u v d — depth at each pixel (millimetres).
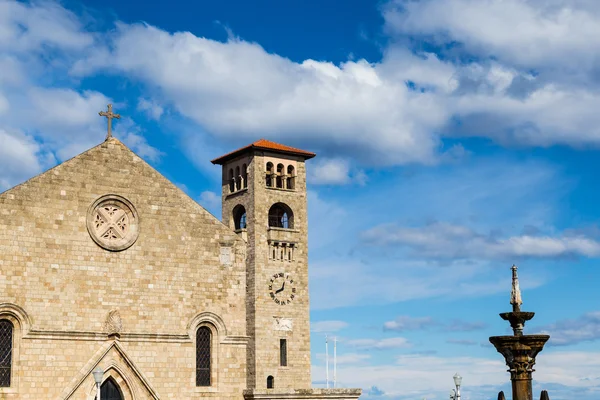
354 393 78125
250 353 102188
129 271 70875
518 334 50188
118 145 72562
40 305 66812
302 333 105312
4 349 65562
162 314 71625
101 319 69062
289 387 102750
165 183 73875
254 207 106250
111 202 71438
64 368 66938
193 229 74250
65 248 68500
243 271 75750
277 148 109062
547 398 46562
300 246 107938
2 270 65812
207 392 72250
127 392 69125
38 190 68250
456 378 67812
